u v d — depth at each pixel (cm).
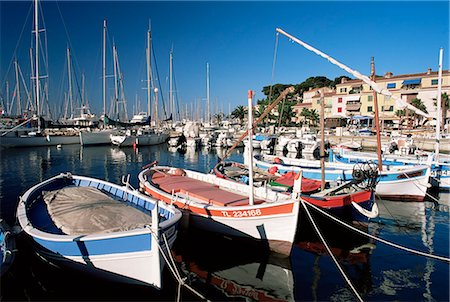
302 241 1128
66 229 827
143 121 5288
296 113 7581
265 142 4334
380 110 5859
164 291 790
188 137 4872
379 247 1086
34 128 4169
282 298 780
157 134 4791
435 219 1384
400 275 900
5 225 945
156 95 5022
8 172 2425
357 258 1001
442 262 978
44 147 4078
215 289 812
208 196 1133
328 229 1171
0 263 757
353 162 2228
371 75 1623
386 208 1541
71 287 795
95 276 761
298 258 994
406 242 1128
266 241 959
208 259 979
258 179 1484
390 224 1320
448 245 1103
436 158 1959
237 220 976
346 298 786
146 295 757
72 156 3428
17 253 870
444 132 4403
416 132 4422
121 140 4262
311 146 3984
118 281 751
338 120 6412
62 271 805
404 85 5688
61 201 1027
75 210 920
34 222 914
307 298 784
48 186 1227
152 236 709
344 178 1688
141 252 716
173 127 6519
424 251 1056
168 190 1228
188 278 841
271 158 2298
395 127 5291
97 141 4375
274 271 909
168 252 748
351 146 3781
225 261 966
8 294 759
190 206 1063
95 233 761
